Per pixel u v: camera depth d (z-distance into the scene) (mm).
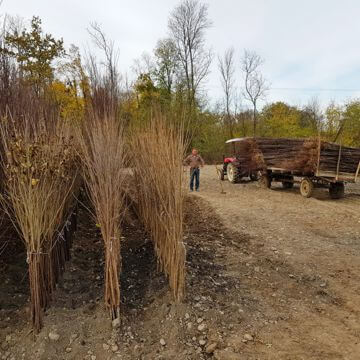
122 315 2996
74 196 3928
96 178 3225
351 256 4762
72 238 4508
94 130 3420
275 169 10609
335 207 8266
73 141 3867
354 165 9070
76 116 5566
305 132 30359
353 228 6348
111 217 2871
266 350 2656
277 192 10703
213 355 2596
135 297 3324
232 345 2691
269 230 5969
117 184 2973
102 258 4184
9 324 2809
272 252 4805
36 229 2688
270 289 3709
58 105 5879
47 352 2561
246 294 3518
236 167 12727
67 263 3920
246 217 6812
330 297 3609
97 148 3004
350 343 2785
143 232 4879
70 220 4156
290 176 11023
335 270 4266
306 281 3955
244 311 3170
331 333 2926
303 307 3377
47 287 3014
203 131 23141
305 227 6316
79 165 4066
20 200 2670
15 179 2676
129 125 4930
